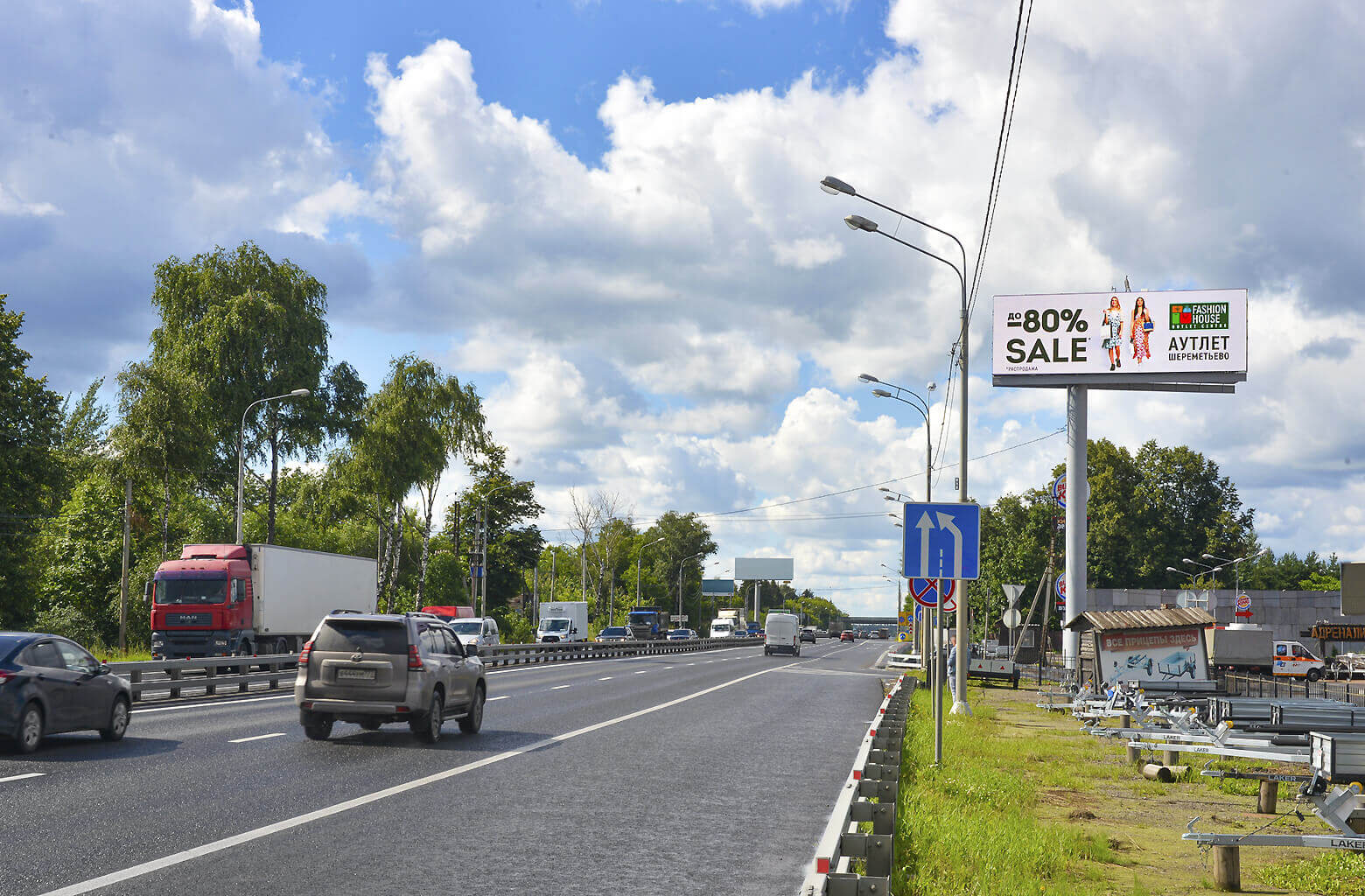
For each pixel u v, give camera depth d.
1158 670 32.94
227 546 39.59
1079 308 59.12
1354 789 10.34
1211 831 12.48
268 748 15.82
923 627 39.50
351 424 67.69
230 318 60.78
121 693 16.70
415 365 69.00
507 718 21.88
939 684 16.45
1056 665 64.62
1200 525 99.50
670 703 26.78
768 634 73.88
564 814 10.91
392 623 16.94
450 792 12.10
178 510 63.31
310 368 64.44
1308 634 75.94
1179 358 57.91
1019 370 59.53
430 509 72.06
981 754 18.59
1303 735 17.31
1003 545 98.06
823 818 11.17
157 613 37.88
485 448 72.25
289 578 42.16
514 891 7.73
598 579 119.62
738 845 9.64
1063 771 17.30
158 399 52.16
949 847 9.81
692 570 178.88
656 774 14.00
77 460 64.38
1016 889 8.78
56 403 52.94
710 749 17.08
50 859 8.34
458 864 8.49
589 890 7.83
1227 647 61.28
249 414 62.66
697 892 7.90
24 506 52.19
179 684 25.80
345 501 68.88
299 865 8.30
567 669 44.62
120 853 8.61
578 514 101.69
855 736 19.94
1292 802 14.83
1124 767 18.17
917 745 18.64
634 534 147.75
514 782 12.95
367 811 10.74
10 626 50.84
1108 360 58.59
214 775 13.00
